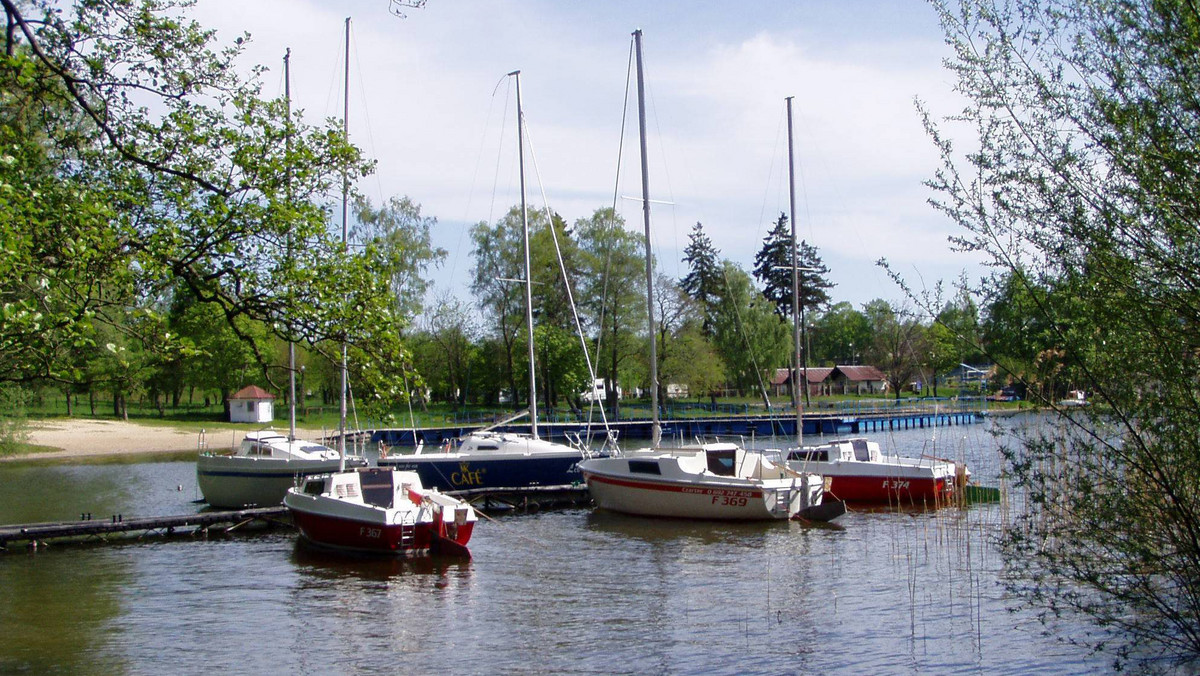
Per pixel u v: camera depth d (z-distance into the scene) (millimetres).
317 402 87938
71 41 10219
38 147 10164
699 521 25203
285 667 13141
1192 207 7895
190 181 10695
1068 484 8953
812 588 17156
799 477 25516
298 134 11117
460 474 29906
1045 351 8922
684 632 14539
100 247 9016
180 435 62281
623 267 65875
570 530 24281
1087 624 13852
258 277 10633
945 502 25344
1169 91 8008
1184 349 8156
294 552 21656
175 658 13578
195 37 10664
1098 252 8266
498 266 66812
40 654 13789
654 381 28078
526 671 12820
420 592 17531
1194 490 8258
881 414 66812
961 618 14742
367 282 10914
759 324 72562
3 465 46500
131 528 23172
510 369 67312
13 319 8070
